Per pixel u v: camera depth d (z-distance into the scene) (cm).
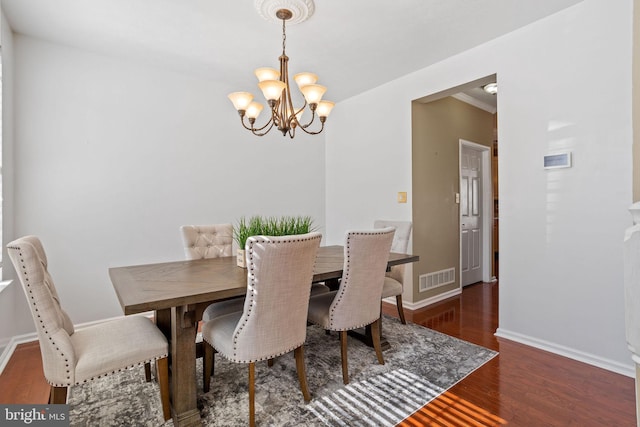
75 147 294
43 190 280
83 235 298
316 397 193
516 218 272
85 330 180
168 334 194
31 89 274
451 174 411
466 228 454
